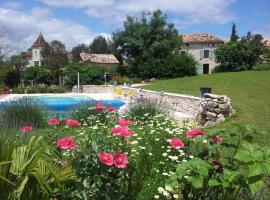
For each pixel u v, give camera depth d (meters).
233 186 2.66
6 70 34.62
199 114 11.68
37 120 9.32
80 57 56.06
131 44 44.84
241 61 41.03
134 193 3.54
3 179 2.59
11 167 2.66
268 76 26.39
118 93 25.55
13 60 39.72
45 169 2.97
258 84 21.42
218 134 2.93
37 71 37.56
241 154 2.38
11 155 2.72
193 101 12.91
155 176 4.09
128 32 46.28
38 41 75.50
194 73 40.97
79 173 3.17
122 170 3.22
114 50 48.25
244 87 20.66
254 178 2.32
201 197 2.96
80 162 3.20
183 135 5.61
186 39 54.97
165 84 28.47
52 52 56.81
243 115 11.27
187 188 2.96
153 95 18.02
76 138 5.11
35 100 10.91
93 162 3.18
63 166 3.24
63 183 3.19
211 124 10.76
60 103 21.73
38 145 2.93
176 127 6.71
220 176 2.69
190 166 2.53
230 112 11.45
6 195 2.63
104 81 35.75
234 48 41.25
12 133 4.30
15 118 8.98
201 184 2.41
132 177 3.58
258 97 15.50
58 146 3.54
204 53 53.47
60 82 38.72
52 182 3.00
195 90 22.47
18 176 2.63
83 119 9.31
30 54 77.31
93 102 12.03
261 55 42.59
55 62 53.09
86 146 3.50
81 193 3.10
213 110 11.23
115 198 3.15
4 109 9.72
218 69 43.81
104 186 3.15
